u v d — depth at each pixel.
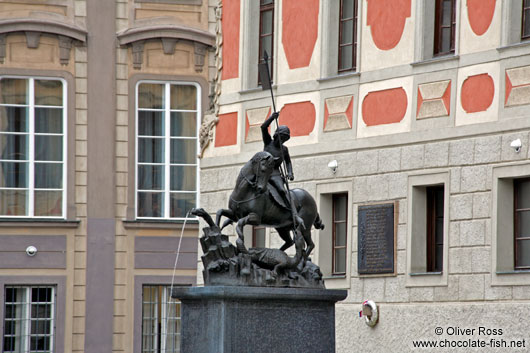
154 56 61.78
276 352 32.41
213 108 55.72
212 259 32.53
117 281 60.69
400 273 46.50
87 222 60.62
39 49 60.78
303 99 51.28
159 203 61.59
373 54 48.47
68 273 60.12
